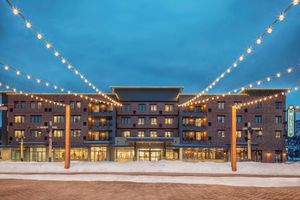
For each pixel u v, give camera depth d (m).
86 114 73.62
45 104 74.19
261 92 74.38
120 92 78.06
